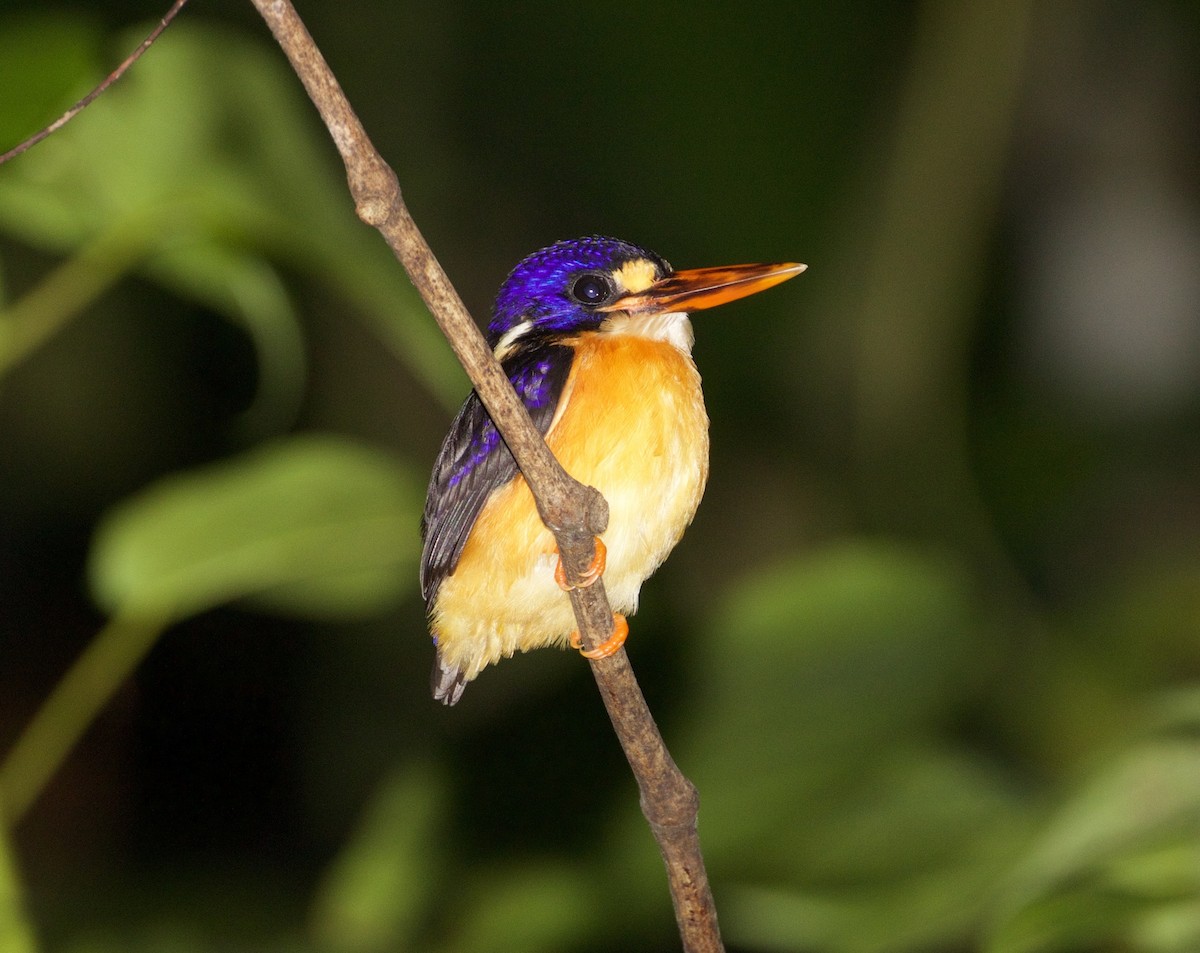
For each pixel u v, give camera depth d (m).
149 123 6.84
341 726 13.92
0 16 9.50
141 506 7.27
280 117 7.13
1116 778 6.08
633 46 13.06
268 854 13.66
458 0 13.22
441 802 8.82
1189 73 14.13
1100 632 11.55
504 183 13.62
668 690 8.23
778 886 7.61
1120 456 14.17
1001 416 14.20
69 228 6.99
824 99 13.02
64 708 6.93
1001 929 6.00
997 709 10.70
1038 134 14.38
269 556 7.36
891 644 8.23
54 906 8.98
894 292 12.85
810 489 13.77
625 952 8.52
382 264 7.11
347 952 8.62
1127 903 6.10
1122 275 14.39
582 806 8.81
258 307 7.52
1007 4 12.52
